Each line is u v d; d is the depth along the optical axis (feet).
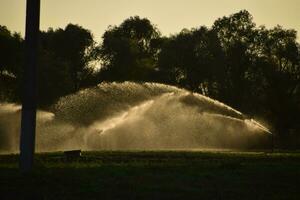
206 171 221.25
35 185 178.29
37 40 216.74
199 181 190.80
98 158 306.14
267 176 208.64
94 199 153.89
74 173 205.77
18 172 210.38
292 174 215.51
